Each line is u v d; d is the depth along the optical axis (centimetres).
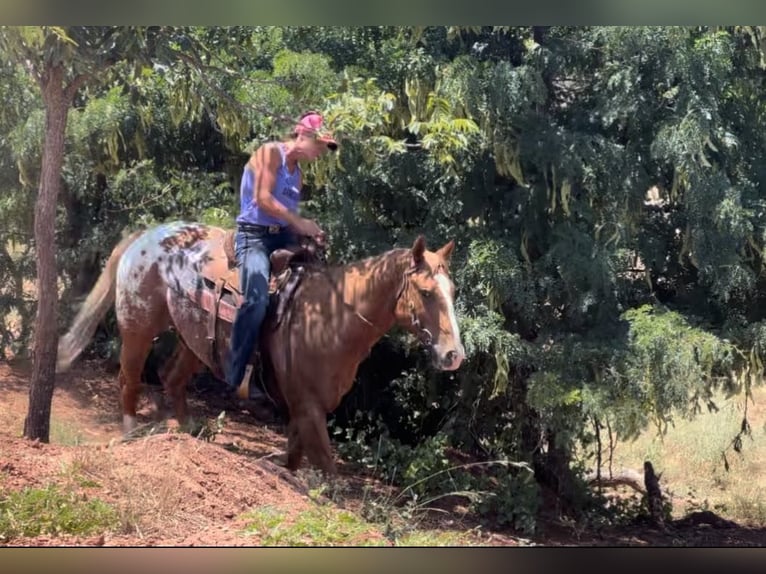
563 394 780
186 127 977
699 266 810
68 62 645
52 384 683
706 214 799
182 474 552
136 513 505
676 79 819
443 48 869
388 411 966
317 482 607
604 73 845
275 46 920
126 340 741
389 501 724
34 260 1016
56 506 494
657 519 912
